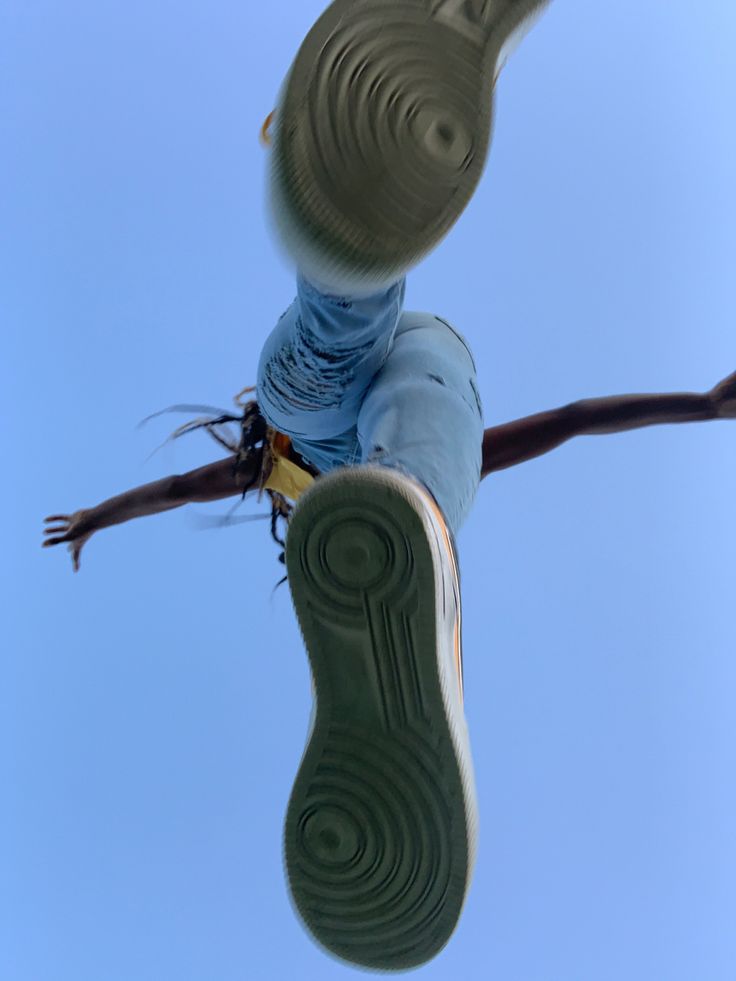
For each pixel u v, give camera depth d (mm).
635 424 1159
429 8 693
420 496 660
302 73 688
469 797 693
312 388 867
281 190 694
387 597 670
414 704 686
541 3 703
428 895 711
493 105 704
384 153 688
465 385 857
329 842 710
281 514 1146
